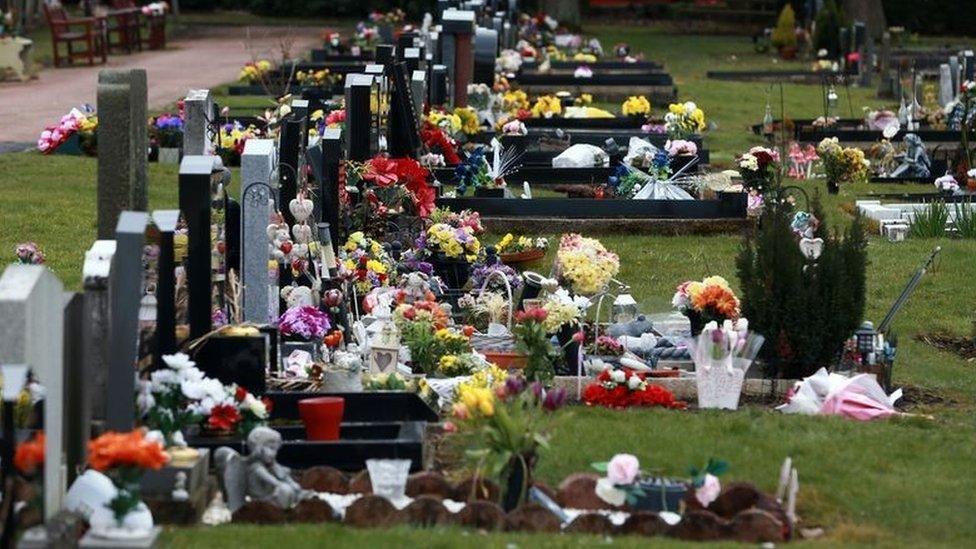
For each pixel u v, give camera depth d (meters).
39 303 10.31
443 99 32.53
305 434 13.20
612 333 17.55
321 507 11.55
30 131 35.59
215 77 48.25
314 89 35.59
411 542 10.84
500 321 17.95
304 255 16.50
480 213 25.31
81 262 21.47
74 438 11.38
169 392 12.16
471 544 10.85
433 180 25.66
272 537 10.92
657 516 11.50
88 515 10.84
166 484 11.40
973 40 73.38
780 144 35.66
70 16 67.25
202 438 12.52
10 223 24.00
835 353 16.52
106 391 12.11
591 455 13.35
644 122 36.56
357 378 14.31
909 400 16.31
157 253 14.37
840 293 16.39
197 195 13.47
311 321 15.66
